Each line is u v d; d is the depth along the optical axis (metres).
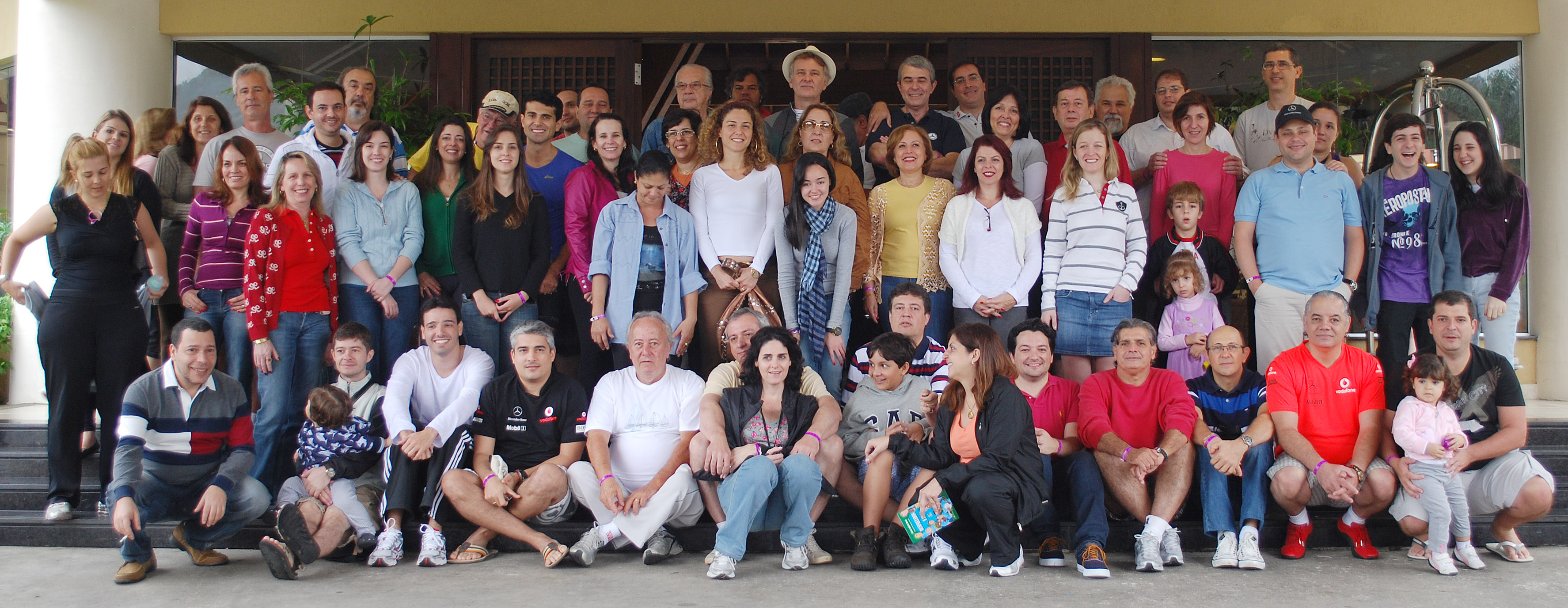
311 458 3.68
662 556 3.68
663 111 8.35
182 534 3.61
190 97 6.34
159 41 6.16
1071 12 6.23
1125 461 3.60
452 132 4.32
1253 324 4.81
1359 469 3.63
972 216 4.41
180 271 4.21
